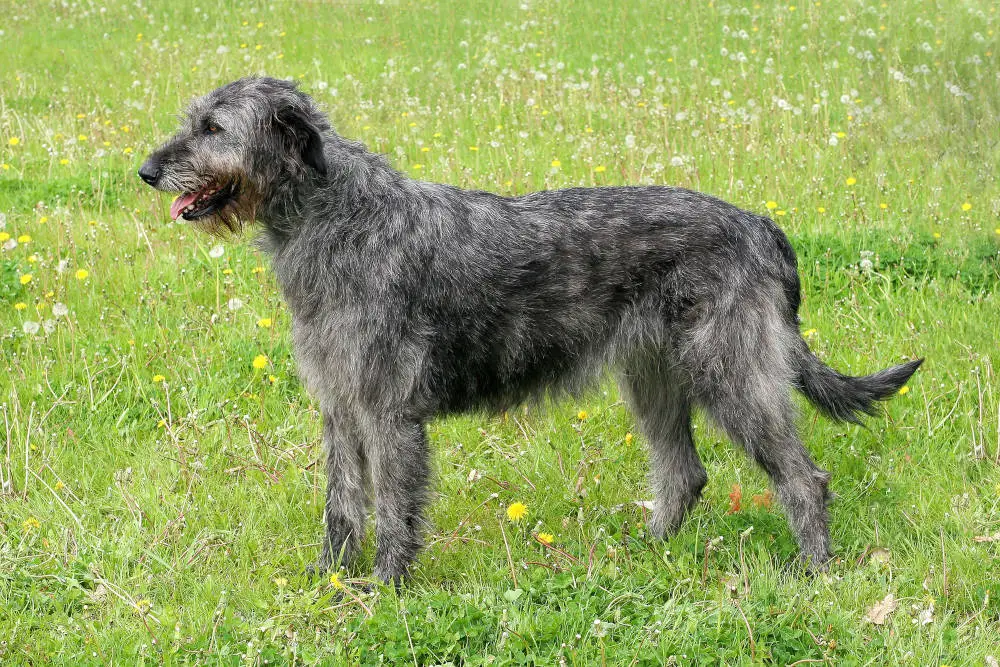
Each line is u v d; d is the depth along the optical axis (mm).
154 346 6637
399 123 11297
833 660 3920
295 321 4609
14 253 7922
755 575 4621
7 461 5398
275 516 5215
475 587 4504
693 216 4707
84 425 5922
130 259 7980
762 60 13672
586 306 4715
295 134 4430
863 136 10133
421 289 4461
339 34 17109
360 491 4785
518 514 4191
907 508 5113
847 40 14109
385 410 4480
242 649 4059
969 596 4398
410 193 4586
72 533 4898
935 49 12906
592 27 16422
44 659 4082
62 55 15734
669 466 5195
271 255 4672
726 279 4648
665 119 10250
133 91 12984
